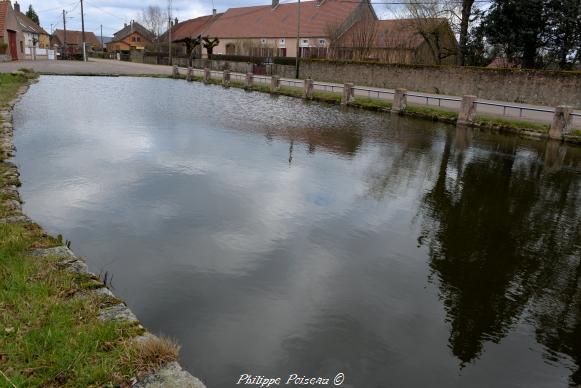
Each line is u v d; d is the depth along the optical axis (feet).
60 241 16.79
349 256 20.35
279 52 159.53
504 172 37.06
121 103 64.90
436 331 15.34
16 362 9.39
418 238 22.90
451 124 60.64
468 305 17.10
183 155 36.11
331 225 23.75
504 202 29.43
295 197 27.73
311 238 21.95
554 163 41.04
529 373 13.71
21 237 15.98
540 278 19.53
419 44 112.88
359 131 52.85
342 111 70.03
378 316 15.89
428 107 66.85
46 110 53.83
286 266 18.94
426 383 12.93
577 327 16.20
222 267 18.44
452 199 29.45
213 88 97.76
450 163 39.19
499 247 22.44
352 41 123.34
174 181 29.17
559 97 69.21
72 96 68.80
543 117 58.49
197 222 22.79
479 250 21.95
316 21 157.69
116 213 23.25
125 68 136.67
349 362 13.46
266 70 128.57
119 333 10.94
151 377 9.78
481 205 28.58
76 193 25.79
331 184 30.99
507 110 63.98
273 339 14.16
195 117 56.24
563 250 22.48
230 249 20.11
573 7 83.71
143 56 194.29
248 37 174.29
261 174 32.19
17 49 143.54
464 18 95.20
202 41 189.37
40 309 11.39
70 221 21.91
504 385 13.12
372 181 32.35
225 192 27.66
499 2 88.63
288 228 22.95
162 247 19.81
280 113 64.75
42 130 42.14
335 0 159.94
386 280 18.47
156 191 27.02
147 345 10.53
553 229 25.22
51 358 9.61
